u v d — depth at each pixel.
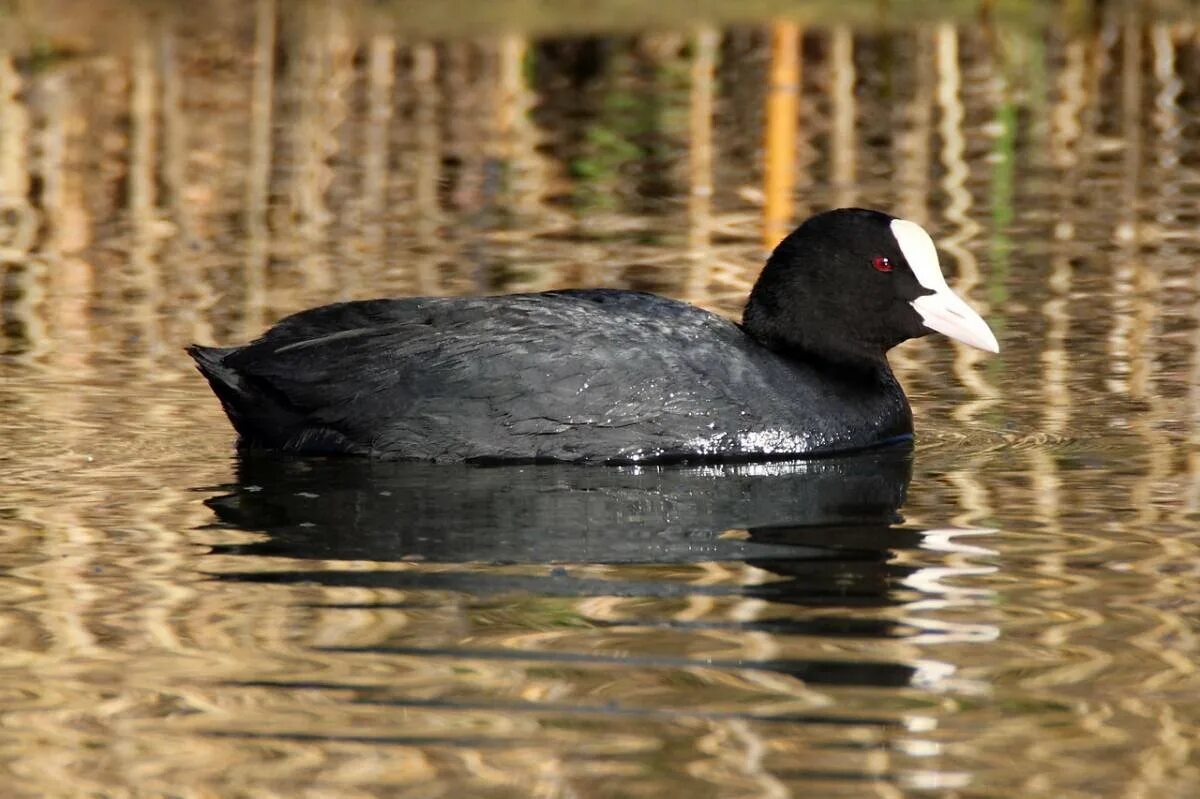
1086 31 27.31
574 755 7.18
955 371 14.08
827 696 7.75
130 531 10.26
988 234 18.20
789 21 28.05
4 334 14.78
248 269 16.91
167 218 18.84
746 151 21.78
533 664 8.12
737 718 7.52
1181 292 16.05
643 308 12.57
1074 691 7.77
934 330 12.52
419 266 17.02
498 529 10.38
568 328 12.17
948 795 6.85
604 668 8.08
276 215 18.98
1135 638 8.39
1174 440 12.10
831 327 12.55
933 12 28.56
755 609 8.88
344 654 8.27
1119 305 15.67
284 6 28.33
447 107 23.67
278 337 12.48
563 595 9.12
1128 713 7.54
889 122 22.84
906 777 6.99
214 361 12.38
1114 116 23.22
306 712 7.61
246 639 8.48
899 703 7.67
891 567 9.54
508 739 7.33
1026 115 23.23
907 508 10.75
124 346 14.48
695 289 16.22
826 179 20.38
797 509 10.80
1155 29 27.23
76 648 8.37
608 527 10.41
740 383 12.20
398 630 8.59
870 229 12.62
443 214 19.12
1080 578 9.30
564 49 26.41
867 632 8.53
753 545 10.02
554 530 10.35
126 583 9.31
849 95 23.78
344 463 11.90
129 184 20.05
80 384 13.45
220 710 7.64
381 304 12.57
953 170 20.78
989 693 7.76
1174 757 7.12
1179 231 18.20
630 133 22.58
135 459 11.80
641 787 6.91
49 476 11.36
